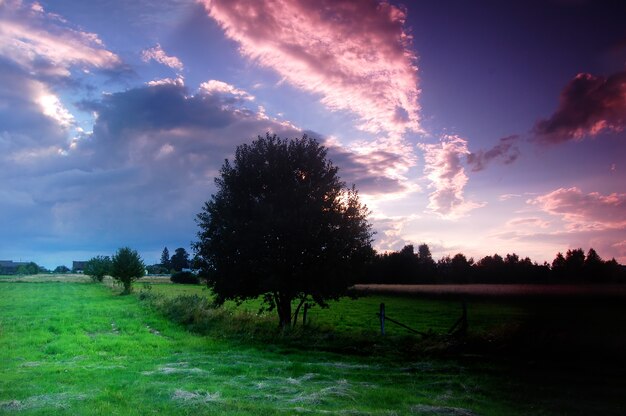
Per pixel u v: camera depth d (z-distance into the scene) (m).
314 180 24.67
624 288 37.34
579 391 11.34
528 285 53.22
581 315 22.94
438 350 17.89
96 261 93.00
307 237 22.53
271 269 22.61
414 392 11.35
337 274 22.94
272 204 23.55
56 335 22.70
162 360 16.17
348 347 19.23
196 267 25.45
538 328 18.28
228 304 40.53
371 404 10.21
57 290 69.06
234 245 23.62
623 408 9.92
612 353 15.55
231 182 25.16
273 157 24.81
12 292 62.44
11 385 12.23
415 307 47.75
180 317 29.75
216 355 17.12
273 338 21.48
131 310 35.88
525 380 12.64
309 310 44.19
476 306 45.44
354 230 23.70
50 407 9.95
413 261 93.06
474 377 13.07
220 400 10.35
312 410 9.55
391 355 17.41
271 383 12.28
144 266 60.53
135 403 10.28
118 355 17.48
